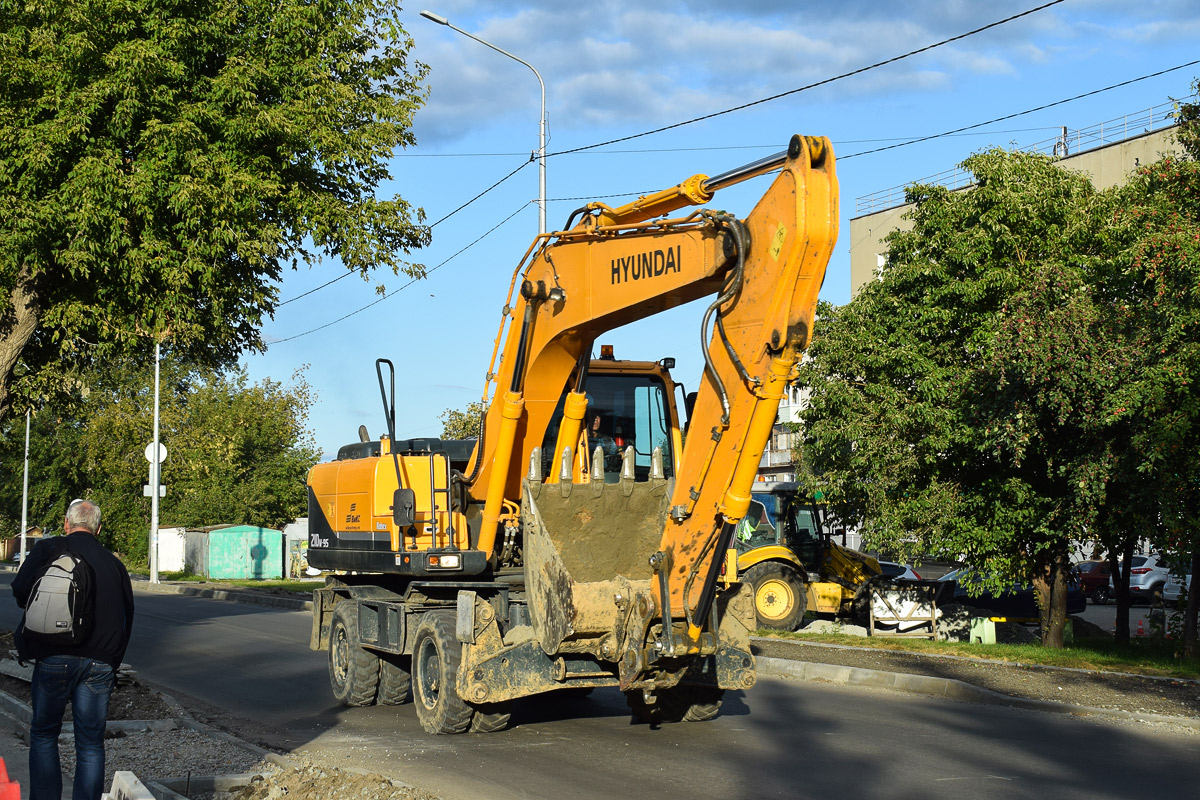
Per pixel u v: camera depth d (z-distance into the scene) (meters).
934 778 7.62
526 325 8.80
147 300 15.06
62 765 7.90
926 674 12.20
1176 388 12.41
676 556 7.29
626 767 7.98
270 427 53.41
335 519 11.75
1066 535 14.36
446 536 9.98
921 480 16.47
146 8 14.73
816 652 14.37
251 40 15.65
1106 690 11.24
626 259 7.79
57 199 14.06
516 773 7.79
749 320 6.64
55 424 62.88
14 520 73.50
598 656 8.23
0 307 14.91
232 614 23.84
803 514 21.17
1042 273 14.02
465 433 31.58
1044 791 7.25
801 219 6.24
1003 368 13.89
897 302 16.88
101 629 6.21
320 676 13.60
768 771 7.84
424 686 9.59
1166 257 12.72
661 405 10.66
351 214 16.08
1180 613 17.67
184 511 50.06
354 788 6.95
